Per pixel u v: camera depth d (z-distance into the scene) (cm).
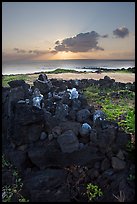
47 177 606
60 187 599
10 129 698
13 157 663
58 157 631
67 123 677
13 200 594
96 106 791
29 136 670
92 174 605
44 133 675
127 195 542
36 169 643
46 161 636
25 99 778
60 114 703
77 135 659
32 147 662
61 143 634
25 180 620
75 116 705
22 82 876
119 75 1408
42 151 639
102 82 1023
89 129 655
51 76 1373
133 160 596
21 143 673
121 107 773
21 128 668
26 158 656
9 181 631
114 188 564
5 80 1212
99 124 663
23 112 671
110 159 609
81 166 619
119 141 618
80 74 1477
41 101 760
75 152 627
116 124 652
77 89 954
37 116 667
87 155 621
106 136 618
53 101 787
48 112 709
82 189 591
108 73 1520
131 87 951
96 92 926
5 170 652
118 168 591
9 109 732
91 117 705
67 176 613
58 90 894
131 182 559
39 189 596
